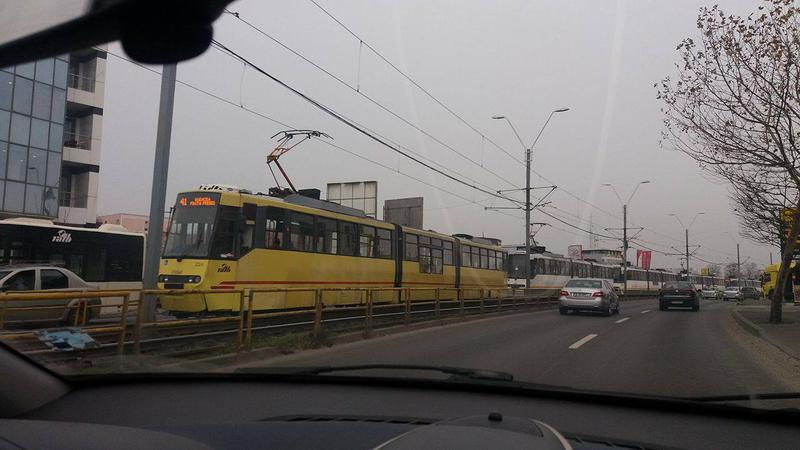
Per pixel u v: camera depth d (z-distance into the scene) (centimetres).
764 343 1327
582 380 796
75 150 3456
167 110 1270
